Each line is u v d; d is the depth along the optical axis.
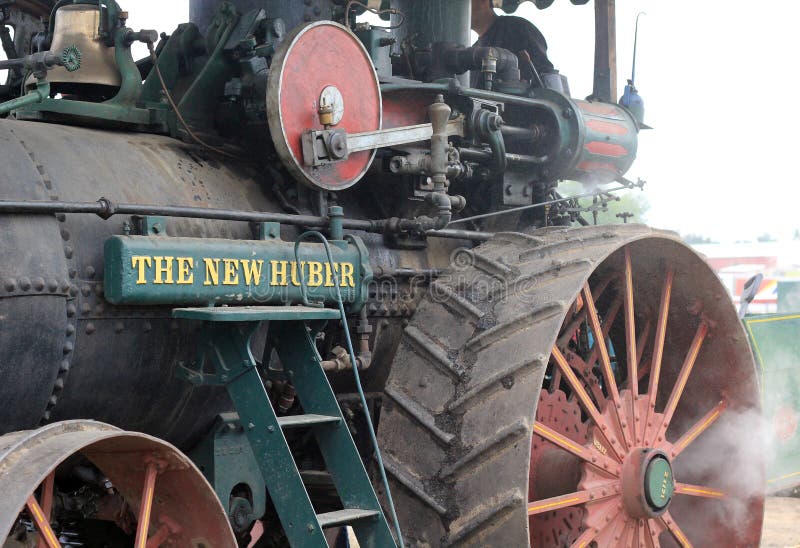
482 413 4.53
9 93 5.51
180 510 3.87
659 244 5.38
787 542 8.16
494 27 7.14
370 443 5.48
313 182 4.71
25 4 5.62
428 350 4.78
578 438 5.66
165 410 4.54
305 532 4.03
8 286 3.79
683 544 5.71
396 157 5.16
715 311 5.80
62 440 3.35
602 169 6.28
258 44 5.05
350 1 5.19
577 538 5.10
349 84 4.90
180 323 4.43
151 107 4.92
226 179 4.86
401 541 4.21
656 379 5.58
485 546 4.41
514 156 5.81
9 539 4.12
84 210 3.97
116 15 4.89
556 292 4.68
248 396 4.15
